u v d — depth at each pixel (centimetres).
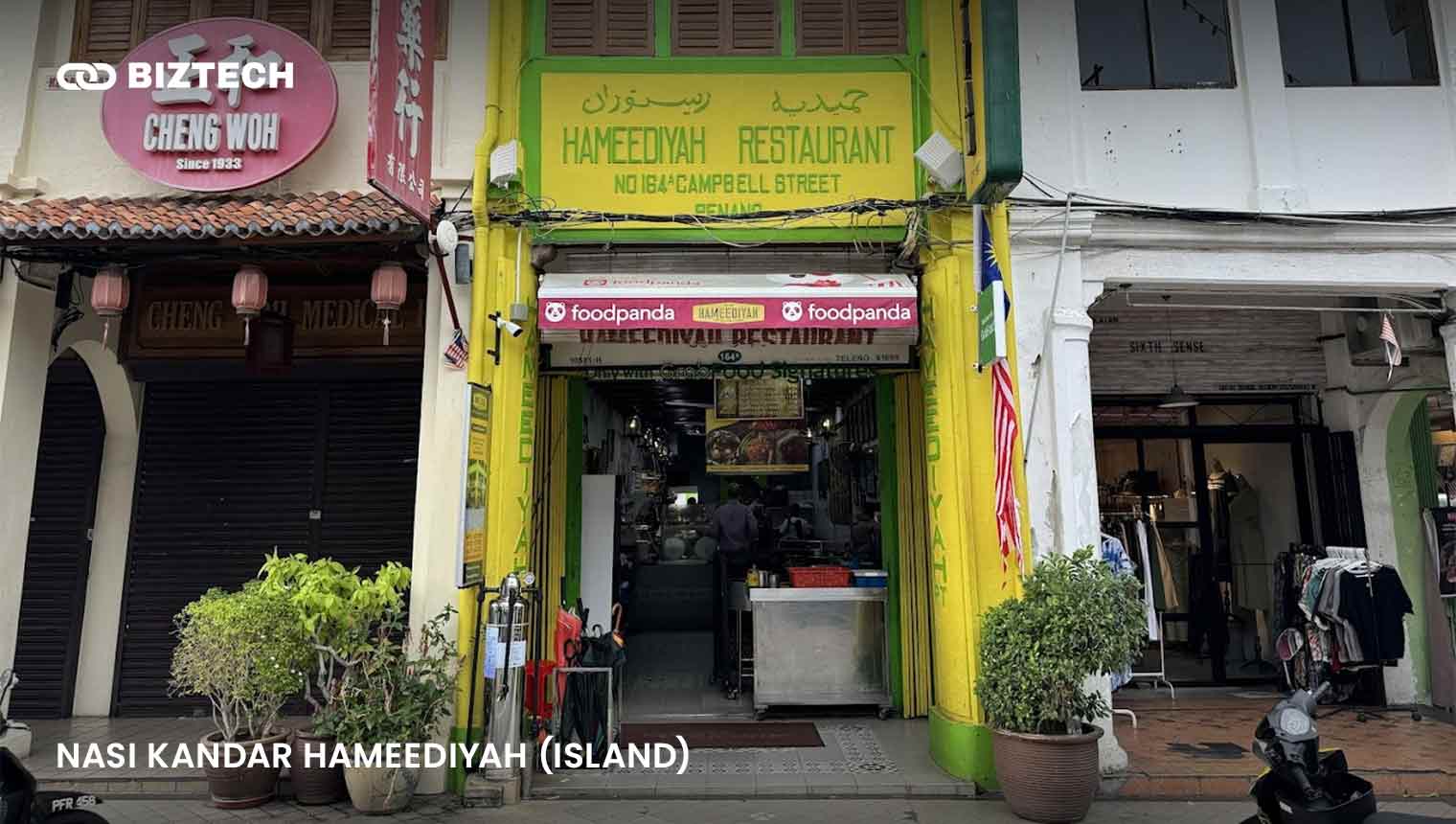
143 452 739
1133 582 516
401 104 549
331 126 616
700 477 1441
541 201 614
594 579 750
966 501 574
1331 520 782
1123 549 672
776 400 830
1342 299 765
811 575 729
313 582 522
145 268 702
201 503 732
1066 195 607
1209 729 651
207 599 533
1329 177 618
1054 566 522
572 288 577
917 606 714
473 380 577
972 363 585
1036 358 595
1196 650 808
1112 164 617
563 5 641
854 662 715
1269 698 756
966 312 592
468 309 598
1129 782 544
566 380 752
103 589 728
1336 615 687
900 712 707
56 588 725
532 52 633
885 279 600
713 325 569
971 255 600
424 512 579
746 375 648
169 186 607
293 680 521
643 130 627
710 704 744
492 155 596
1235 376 803
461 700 552
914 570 716
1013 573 552
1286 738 339
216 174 607
